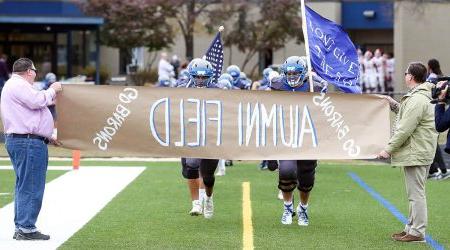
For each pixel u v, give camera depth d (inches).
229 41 2022.6
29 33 2130.9
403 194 815.7
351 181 922.1
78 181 896.3
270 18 2006.6
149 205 730.2
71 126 571.8
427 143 543.8
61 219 653.3
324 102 592.7
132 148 580.1
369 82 1839.3
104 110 574.9
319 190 842.8
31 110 544.7
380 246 548.4
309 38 621.0
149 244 553.6
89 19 1959.9
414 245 552.7
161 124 581.9
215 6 2036.2
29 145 544.4
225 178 941.2
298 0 2015.3
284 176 608.1
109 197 778.2
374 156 589.0
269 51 2265.0
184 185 869.2
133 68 2084.2
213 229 611.8
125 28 1980.8
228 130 589.3
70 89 569.9
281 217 665.0
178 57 2119.8
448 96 510.6
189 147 586.2
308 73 622.8
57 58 2151.8
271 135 592.1
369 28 2363.4
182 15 2026.3
